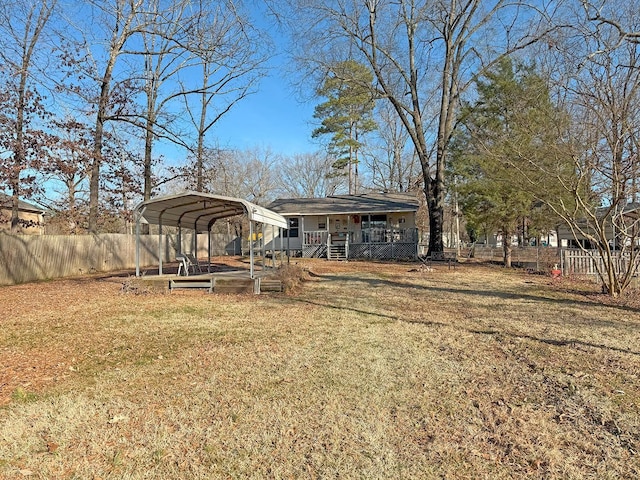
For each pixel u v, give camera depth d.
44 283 12.74
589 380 4.05
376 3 21.02
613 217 9.80
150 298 9.60
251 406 3.49
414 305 8.56
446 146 22.38
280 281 10.60
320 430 3.07
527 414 3.33
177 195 10.23
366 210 24.22
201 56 14.79
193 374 4.30
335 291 10.82
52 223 22.67
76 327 6.49
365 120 35.25
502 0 18.36
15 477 2.47
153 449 2.80
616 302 8.96
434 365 4.55
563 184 10.03
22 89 15.56
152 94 20.25
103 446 2.84
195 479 2.47
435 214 22.20
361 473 2.53
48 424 3.15
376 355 4.93
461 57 20.97
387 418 3.26
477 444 2.88
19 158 15.66
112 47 16.45
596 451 2.77
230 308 8.25
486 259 25.72
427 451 2.79
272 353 5.04
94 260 16.59
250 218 10.16
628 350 5.10
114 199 20.30
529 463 2.64
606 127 8.95
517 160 11.96
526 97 12.89
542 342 5.49
